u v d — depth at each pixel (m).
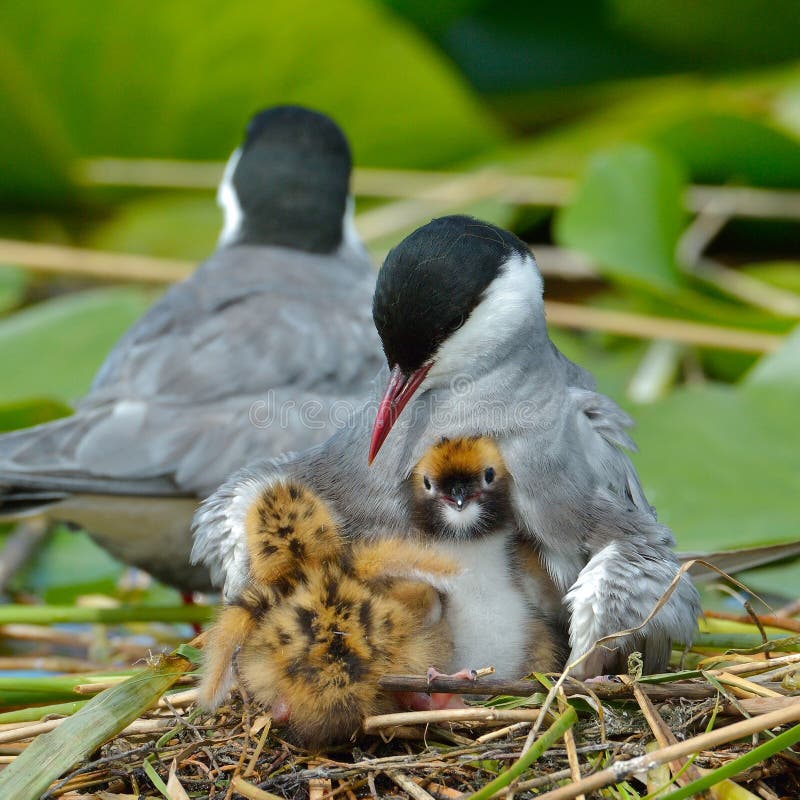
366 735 7.78
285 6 16.64
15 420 11.67
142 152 17.94
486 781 7.28
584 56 19.00
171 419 10.36
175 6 16.64
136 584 12.09
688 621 7.97
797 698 7.54
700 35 18.41
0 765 7.83
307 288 11.59
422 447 8.23
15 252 15.02
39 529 12.14
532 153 17.41
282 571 7.90
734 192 16.28
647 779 7.18
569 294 15.91
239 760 7.58
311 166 12.38
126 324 13.95
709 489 11.50
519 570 8.09
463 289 8.20
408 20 18.84
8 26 16.41
